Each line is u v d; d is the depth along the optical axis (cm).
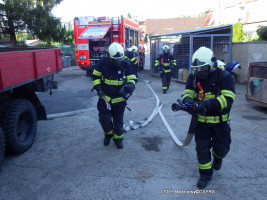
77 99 866
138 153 416
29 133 444
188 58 1095
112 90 405
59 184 330
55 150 434
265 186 315
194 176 343
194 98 315
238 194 301
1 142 355
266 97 612
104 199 297
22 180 340
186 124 555
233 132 498
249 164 371
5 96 430
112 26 1237
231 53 1070
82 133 512
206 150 306
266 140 457
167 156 403
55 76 1469
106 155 411
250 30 1780
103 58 411
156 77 1371
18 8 1270
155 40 1369
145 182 330
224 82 288
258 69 634
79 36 1209
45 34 1424
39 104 506
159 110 656
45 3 1364
